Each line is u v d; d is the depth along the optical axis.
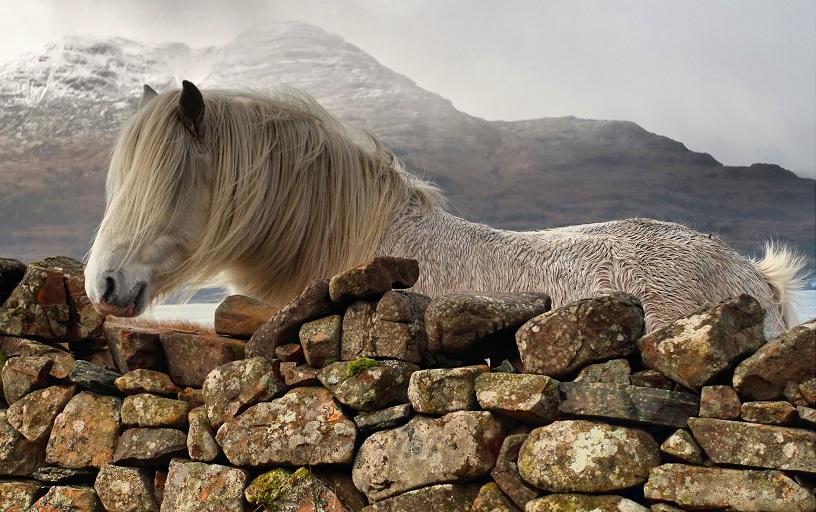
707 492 1.62
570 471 1.75
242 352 2.39
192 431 2.25
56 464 2.47
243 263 3.29
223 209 3.06
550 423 1.85
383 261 2.17
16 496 2.50
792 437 1.55
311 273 3.29
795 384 1.62
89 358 2.76
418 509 1.93
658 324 3.06
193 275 3.05
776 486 1.56
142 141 2.91
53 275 2.72
